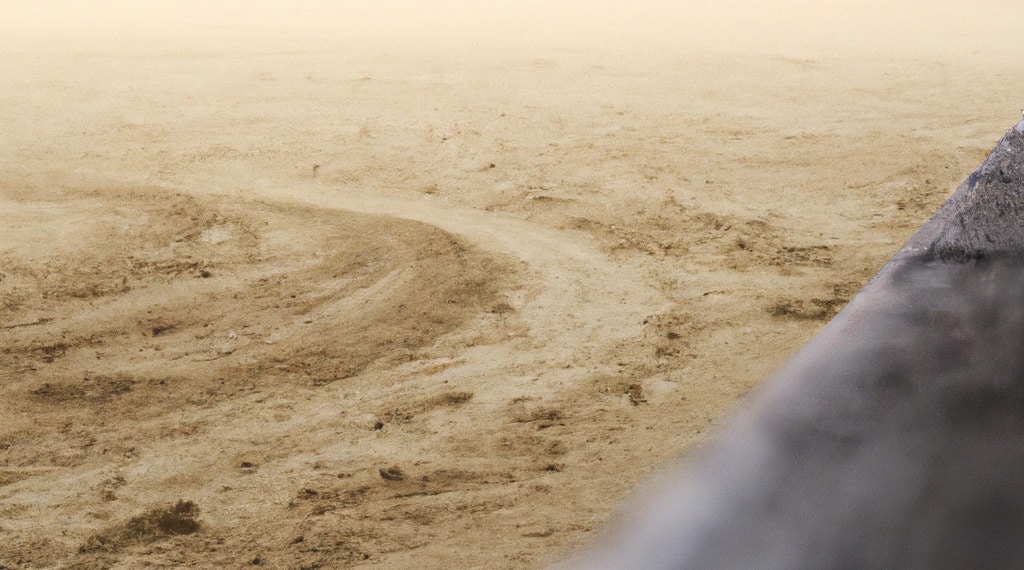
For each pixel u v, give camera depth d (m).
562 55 20.08
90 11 27.20
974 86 17.52
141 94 16.39
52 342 7.74
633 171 12.41
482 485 5.50
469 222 10.76
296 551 4.86
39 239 10.08
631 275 9.06
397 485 5.56
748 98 16.45
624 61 19.53
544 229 10.53
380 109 15.42
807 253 9.63
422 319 8.14
